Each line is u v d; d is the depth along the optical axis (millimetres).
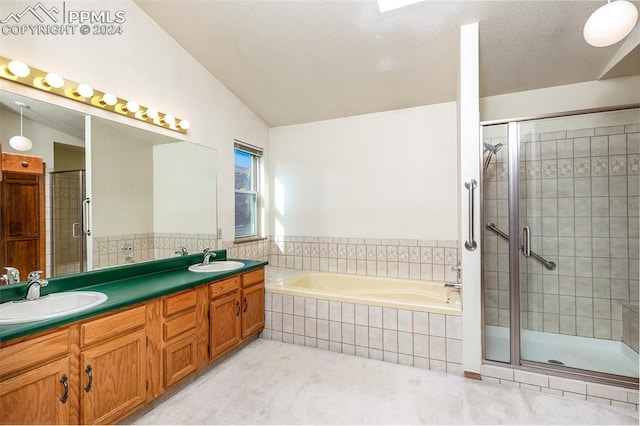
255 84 3055
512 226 2186
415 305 2303
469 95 2121
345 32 2305
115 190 2113
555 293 2625
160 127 2441
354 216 3443
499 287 2531
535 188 2678
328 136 3570
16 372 1187
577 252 2566
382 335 2408
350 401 1861
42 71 1688
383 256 3307
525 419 1687
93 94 1941
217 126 3012
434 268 3088
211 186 2945
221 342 2303
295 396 1916
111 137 2084
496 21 2039
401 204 3223
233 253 3219
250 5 2139
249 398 1896
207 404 1837
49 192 1731
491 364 2090
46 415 1274
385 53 2480
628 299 2414
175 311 1910
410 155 3186
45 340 1271
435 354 2240
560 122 2611
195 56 2730
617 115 2453
